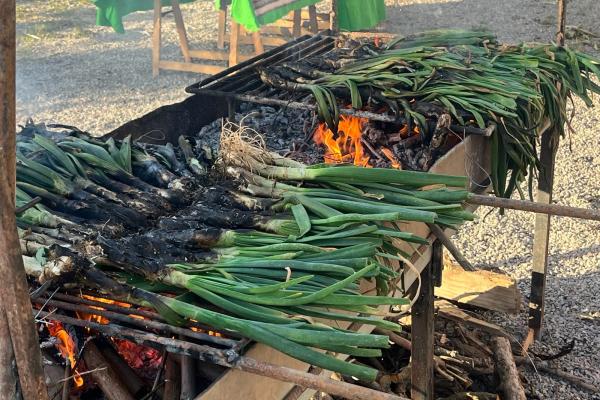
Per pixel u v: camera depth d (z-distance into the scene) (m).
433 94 3.42
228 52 9.13
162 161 2.98
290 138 3.87
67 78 8.55
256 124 4.02
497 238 5.40
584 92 4.03
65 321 1.96
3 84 1.33
